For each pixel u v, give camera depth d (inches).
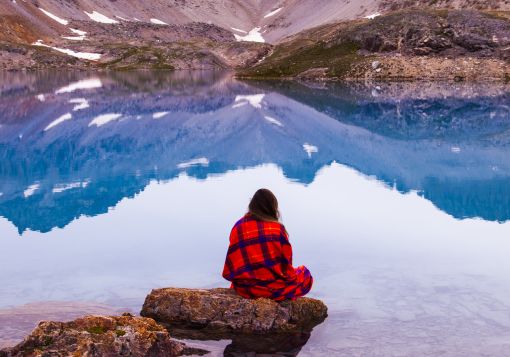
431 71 2901.1
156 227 466.6
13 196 584.4
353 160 793.6
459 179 662.5
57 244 421.7
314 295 310.0
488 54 3004.4
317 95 1961.1
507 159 791.7
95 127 1136.8
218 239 430.6
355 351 237.1
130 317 235.8
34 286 331.0
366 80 2920.8
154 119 1274.6
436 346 240.8
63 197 580.4
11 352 202.5
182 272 355.6
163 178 675.4
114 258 386.0
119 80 3029.0
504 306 290.0
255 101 1724.9
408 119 1274.6
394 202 552.7
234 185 634.8
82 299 307.7
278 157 821.2
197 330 260.7
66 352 202.4
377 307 290.2
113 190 612.7
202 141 978.7
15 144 932.6
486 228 458.9
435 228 460.1
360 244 416.8
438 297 304.5
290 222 480.7
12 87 2333.9
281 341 248.8
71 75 3646.7
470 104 1563.7
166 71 4530.0
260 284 270.5
